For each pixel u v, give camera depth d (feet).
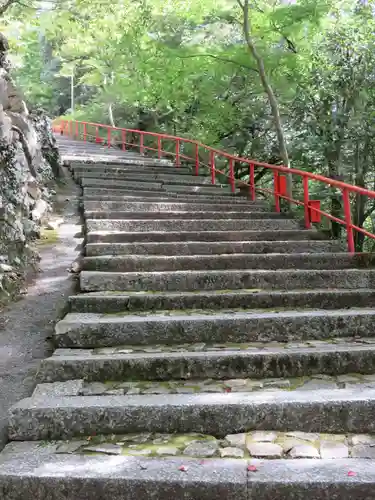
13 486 8.89
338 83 39.29
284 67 41.78
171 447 9.93
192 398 10.98
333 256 19.86
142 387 12.03
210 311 15.94
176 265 19.19
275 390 11.66
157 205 27.68
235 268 19.48
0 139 19.93
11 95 27.66
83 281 17.48
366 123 38.04
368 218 53.26
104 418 10.55
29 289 17.80
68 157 45.42
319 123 40.86
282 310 16.01
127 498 8.80
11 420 10.45
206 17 47.55
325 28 39.86
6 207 19.52
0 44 24.76
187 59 40.86
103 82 70.03
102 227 23.59
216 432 10.50
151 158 51.03
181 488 8.72
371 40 38.86
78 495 8.85
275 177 28.17
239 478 8.73
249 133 53.42
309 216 24.79
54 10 41.37
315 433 10.42
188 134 57.72
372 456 9.45
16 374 12.64
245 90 50.93
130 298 16.01
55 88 102.94
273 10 39.04
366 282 18.22
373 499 8.48
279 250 21.70
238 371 12.56
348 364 12.66
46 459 9.56
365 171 41.16
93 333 14.03
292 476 8.75
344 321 14.62
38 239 22.95
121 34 50.19
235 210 28.99
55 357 12.80
